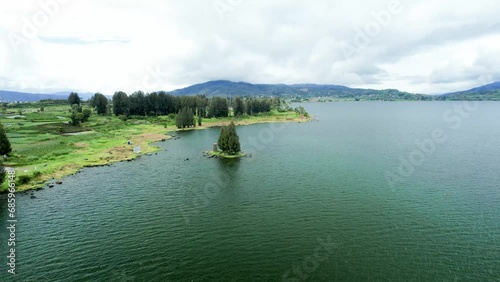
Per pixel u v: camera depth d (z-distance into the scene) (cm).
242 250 5847
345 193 8769
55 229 6712
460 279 4912
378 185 9438
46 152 13038
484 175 10381
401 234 6353
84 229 6725
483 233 6347
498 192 8712
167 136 19412
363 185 9450
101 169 11569
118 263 5447
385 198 8344
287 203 8094
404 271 5125
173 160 13025
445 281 4869
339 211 7538
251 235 6419
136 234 6500
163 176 10675
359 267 5247
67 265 5381
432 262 5362
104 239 6288
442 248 5800
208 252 5791
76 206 8000
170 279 4997
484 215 7188
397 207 7725
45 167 10856
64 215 7444
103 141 16288
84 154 13375
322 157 13338
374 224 6825
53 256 5656
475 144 16150
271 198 8469
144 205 8069
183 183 9888
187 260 5538
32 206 7975
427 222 6875
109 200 8419
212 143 17125
